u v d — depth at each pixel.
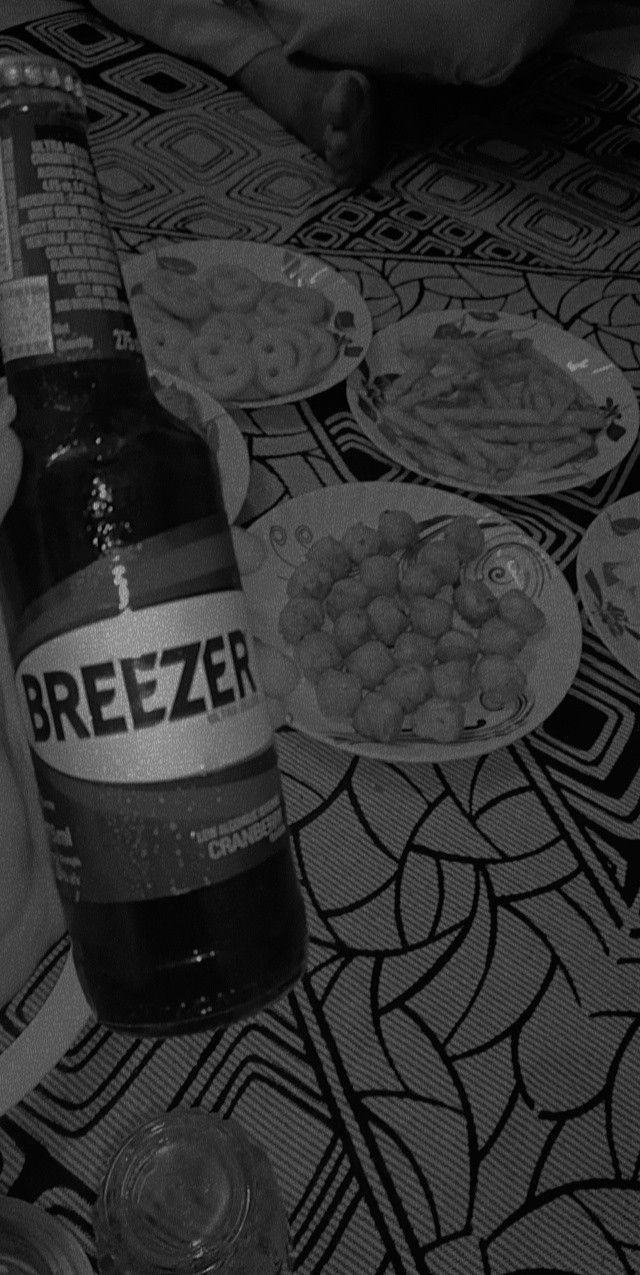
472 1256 0.54
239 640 0.43
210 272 1.11
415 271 1.20
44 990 0.63
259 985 0.43
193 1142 0.53
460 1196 0.56
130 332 0.43
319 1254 0.54
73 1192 0.55
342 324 1.08
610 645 0.83
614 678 0.84
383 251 1.22
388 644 0.83
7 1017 0.62
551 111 1.47
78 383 0.43
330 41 1.33
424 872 0.71
